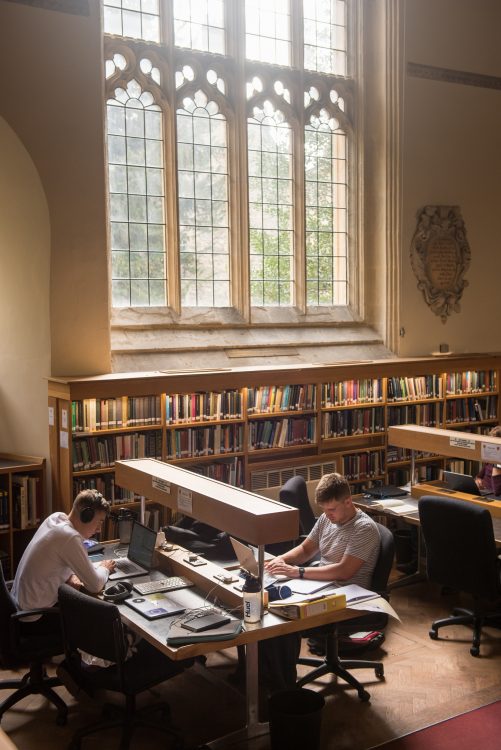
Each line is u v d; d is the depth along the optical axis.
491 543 4.96
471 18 8.95
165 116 7.64
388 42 8.48
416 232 8.73
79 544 4.27
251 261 8.23
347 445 7.99
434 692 4.55
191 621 3.71
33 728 4.25
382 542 4.68
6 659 4.21
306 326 8.45
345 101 8.74
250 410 7.14
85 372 6.78
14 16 6.32
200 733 4.14
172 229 7.65
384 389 7.99
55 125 6.53
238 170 8.04
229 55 8.00
